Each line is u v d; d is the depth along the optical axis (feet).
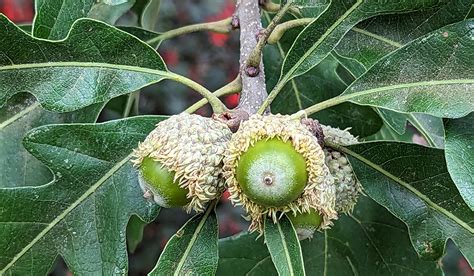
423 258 0.99
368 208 1.22
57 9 0.96
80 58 0.97
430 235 0.98
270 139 0.85
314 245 1.23
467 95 0.91
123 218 0.99
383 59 0.94
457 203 0.97
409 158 0.98
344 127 1.27
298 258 0.86
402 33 1.00
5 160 1.11
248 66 0.97
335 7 0.96
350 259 1.22
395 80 0.94
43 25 0.95
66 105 0.96
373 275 1.20
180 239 0.93
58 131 0.98
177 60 3.20
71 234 0.99
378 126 1.26
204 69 3.23
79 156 0.99
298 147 0.85
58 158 0.98
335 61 1.28
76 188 0.99
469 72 0.92
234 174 0.86
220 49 3.24
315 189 0.86
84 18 0.95
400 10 0.98
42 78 0.96
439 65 0.93
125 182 1.00
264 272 1.23
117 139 0.99
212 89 3.20
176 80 0.96
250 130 0.85
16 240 0.97
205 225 0.93
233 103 2.27
